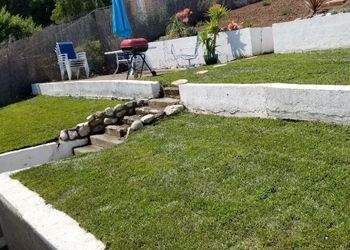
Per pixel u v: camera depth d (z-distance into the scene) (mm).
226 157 4750
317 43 9117
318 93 4902
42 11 34656
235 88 6023
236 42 10945
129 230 3783
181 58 12938
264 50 10891
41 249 4145
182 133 6074
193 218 3723
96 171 5383
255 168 4328
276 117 5496
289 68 7184
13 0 33719
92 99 10344
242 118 5973
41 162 7688
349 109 4625
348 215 3217
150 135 6379
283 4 15023
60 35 15805
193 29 14211
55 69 15609
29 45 15156
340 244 2939
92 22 16469
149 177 4789
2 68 14609
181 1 17719
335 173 3812
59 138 7957
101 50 16094
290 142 4695
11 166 7457
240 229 3400
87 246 3664
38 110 10906
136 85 8570
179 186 4391
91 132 7973
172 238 3520
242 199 3818
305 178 3879
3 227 5762
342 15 8531
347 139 4426
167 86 8188
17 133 8859
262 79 6832
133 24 17172
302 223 3264
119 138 7234
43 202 4848
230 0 17312
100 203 4449
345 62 6758
